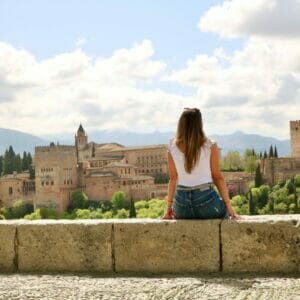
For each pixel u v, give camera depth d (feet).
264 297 17.35
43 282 20.18
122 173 652.07
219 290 18.29
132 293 18.24
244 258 21.16
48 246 22.56
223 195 22.30
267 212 483.92
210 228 21.35
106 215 561.43
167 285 19.16
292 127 621.72
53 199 636.48
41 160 643.86
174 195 22.62
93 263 22.22
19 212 647.97
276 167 581.12
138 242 21.88
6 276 21.56
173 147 22.18
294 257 20.84
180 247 21.56
